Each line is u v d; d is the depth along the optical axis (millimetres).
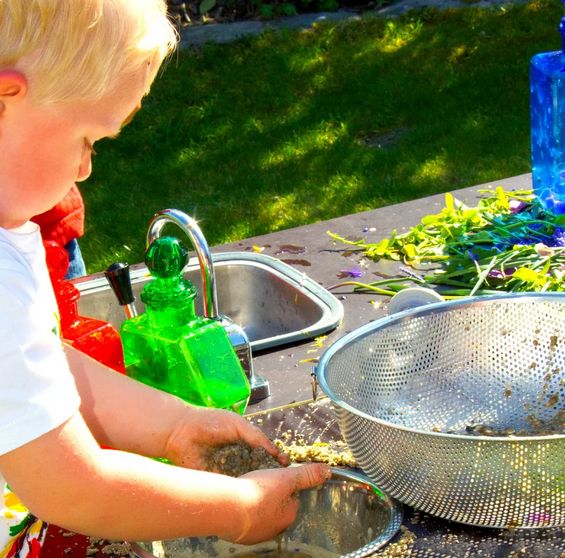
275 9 6387
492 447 946
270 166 4684
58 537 1127
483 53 5609
